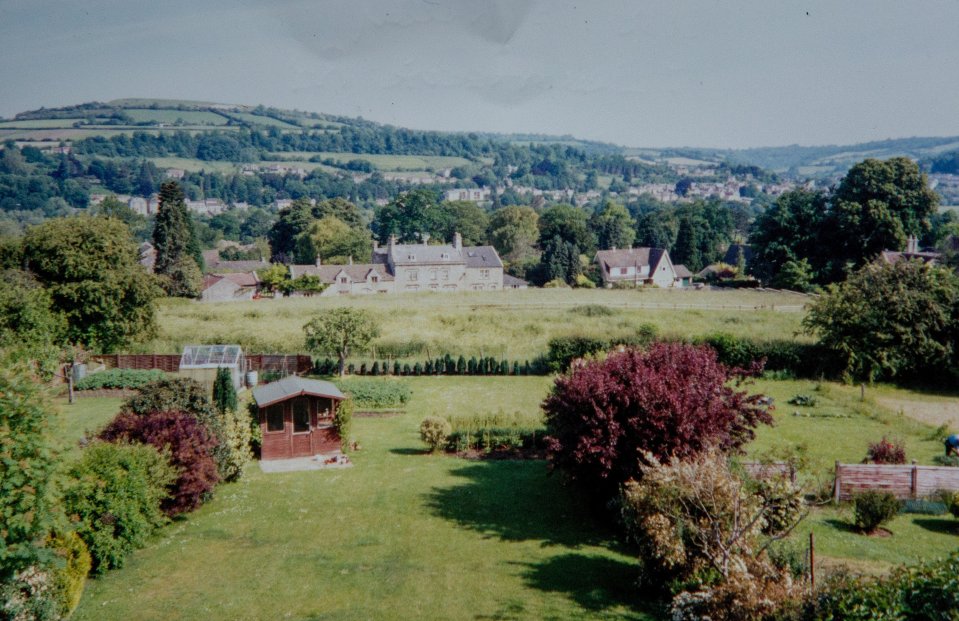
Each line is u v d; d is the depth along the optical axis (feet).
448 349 162.30
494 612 52.39
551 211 462.60
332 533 69.21
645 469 55.06
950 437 92.89
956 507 71.77
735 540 48.67
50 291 141.38
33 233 150.61
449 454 98.27
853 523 71.41
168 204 303.89
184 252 314.14
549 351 150.92
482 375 150.71
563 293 281.13
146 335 160.04
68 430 103.81
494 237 481.87
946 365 137.28
